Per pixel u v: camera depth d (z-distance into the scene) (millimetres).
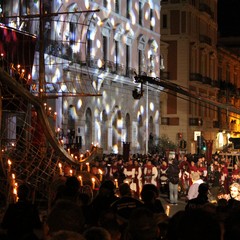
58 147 16156
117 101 51844
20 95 15055
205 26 78000
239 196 20812
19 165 15461
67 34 41469
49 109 17406
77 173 17156
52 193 13859
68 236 5238
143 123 57250
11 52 19594
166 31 70125
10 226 7207
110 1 50969
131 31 55312
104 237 6098
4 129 17141
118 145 52188
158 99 61344
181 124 68875
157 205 11383
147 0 59406
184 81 69688
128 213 10133
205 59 77188
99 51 48469
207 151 36438
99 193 11477
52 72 38844
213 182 30344
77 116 44062
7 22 28562
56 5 40156
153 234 6605
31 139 16406
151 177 30672
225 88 85125
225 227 5621
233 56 91688
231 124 85562
